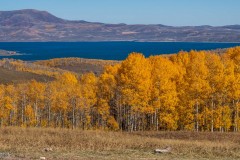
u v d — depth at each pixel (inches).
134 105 2158.0
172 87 2113.7
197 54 2642.7
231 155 1035.3
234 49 2566.4
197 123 2107.5
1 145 1082.7
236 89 2018.9
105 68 2726.4
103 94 2586.1
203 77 2065.7
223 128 2349.9
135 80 2108.8
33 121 3036.4
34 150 1034.7
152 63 2449.6
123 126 2753.4
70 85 3048.7
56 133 1535.4
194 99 2085.4
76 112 2970.0
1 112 3048.7
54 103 2920.8
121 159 920.9
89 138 1304.1
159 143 1218.0
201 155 1027.3
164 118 2134.6
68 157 927.7
